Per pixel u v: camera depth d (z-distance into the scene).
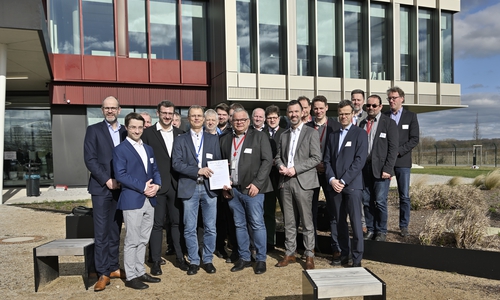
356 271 3.49
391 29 19.09
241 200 4.98
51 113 16.11
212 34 17.25
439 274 4.68
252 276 4.74
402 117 5.82
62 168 16.27
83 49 15.88
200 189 4.91
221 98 16.64
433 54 20.20
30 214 9.64
